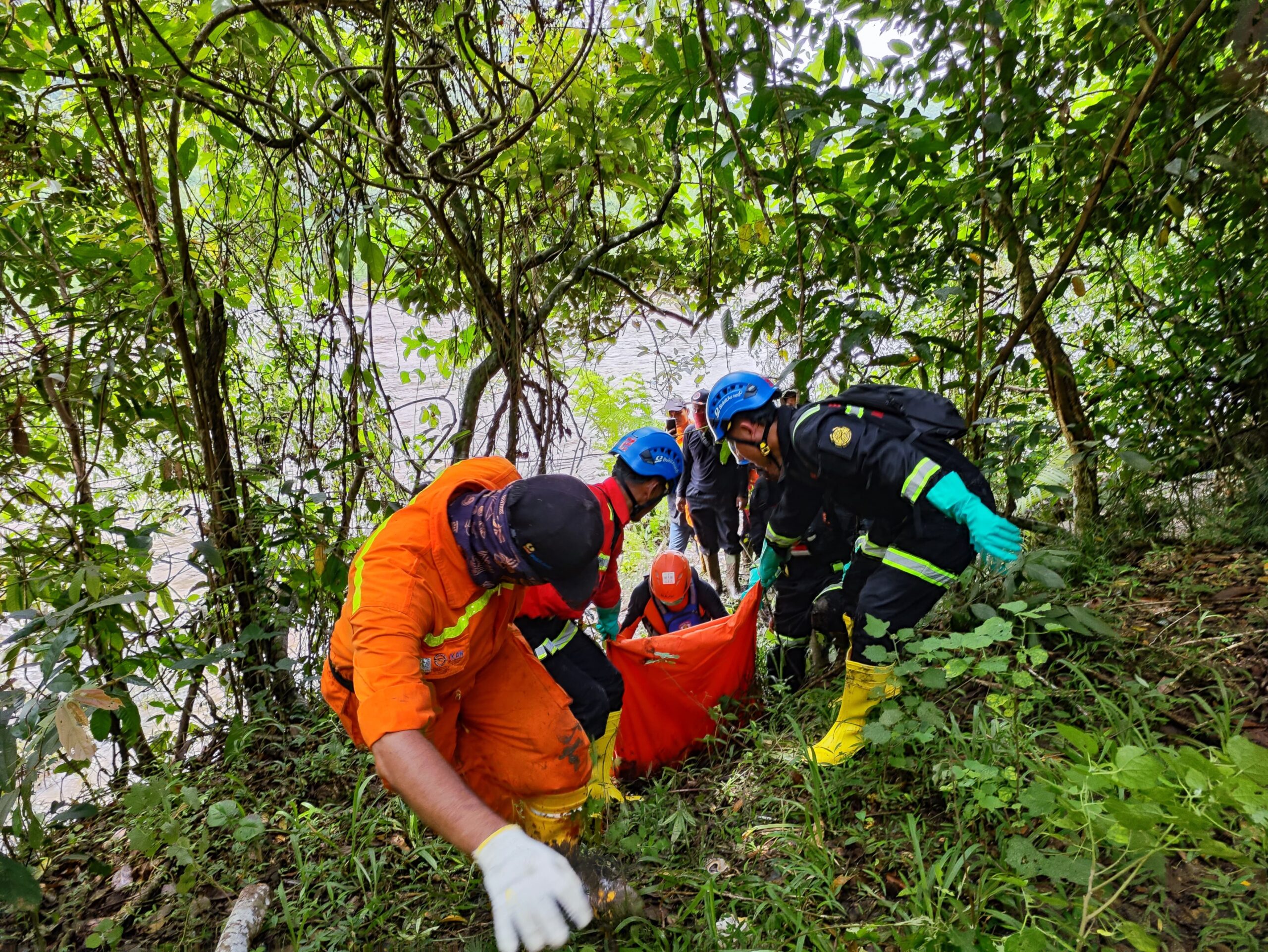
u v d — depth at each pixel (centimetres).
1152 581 308
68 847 239
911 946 149
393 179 325
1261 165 259
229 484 318
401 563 152
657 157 372
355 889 210
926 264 326
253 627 287
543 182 337
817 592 354
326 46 315
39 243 298
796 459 275
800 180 272
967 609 285
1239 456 343
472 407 366
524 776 187
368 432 353
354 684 146
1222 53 276
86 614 254
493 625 175
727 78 251
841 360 287
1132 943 130
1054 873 143
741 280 393
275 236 330
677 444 291
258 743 292
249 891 205
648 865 211
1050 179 332
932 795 215
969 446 343
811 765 219
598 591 295
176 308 293
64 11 251
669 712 311
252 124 329
